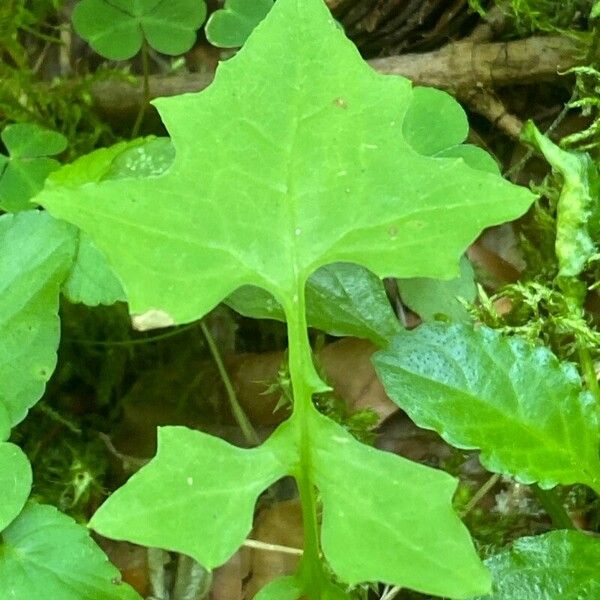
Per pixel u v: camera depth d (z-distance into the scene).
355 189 0.16
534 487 0.20
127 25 0.25
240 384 0.24
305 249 0.16
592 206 0.20
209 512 0.15
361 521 0.15
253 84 0.16
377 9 0.25
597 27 0.23
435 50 0.26
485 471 0.22
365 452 0.15
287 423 0.16
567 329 0.21
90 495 0.22
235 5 0.25
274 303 0.21
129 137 0.27
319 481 0.15
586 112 0.23
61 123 0.26
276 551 0.21
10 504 0.17
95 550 0.18
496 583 0.17
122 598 0.18
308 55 0.16
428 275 0.16
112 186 0.15
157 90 0.26
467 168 0.16
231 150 0.16
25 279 0.19
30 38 0.27
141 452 0.23
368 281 0.20
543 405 0.18
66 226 0.19
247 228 0.16
